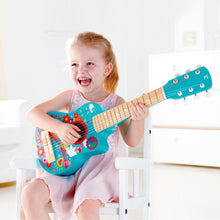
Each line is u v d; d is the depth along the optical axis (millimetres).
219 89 3295
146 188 1402
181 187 2617
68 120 1416
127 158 1268
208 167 3443
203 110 3387
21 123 2855
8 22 4059
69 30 4438
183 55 3410
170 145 3553
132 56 4676
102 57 1497
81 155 1366
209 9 4520
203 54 3326
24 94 4176
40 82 4281
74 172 1438
